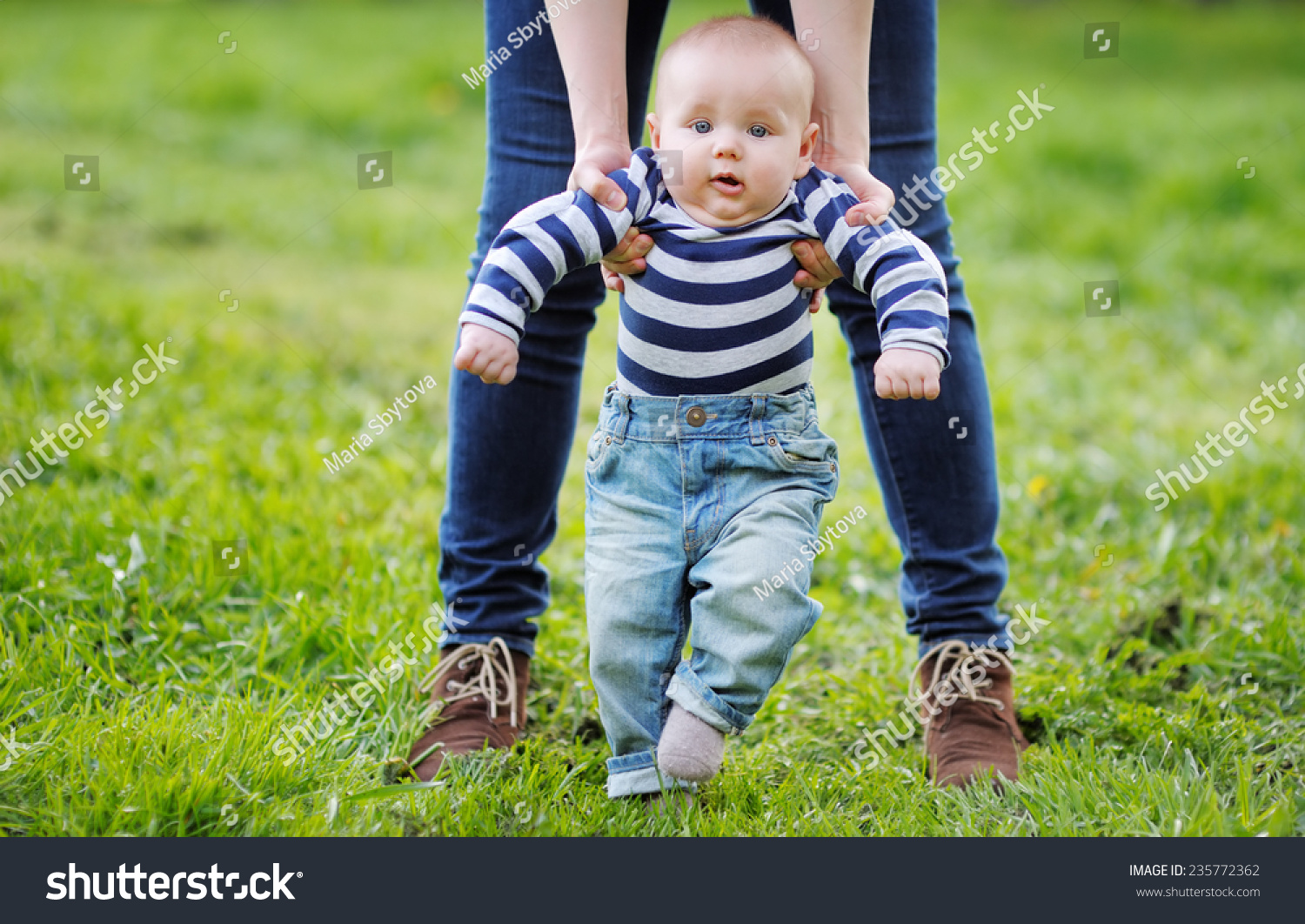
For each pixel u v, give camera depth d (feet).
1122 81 52.95
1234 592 16.48
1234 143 41.65
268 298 26.73
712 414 10.99
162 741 11.54
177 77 46.34
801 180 11.15
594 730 13.42
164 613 14.37
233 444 19.35
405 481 18.83
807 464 11.07
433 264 31.22
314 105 44.80
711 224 10.99
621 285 11.27
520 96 12.36
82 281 25.48
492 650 12.63
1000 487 19.57
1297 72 56.85
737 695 10.72
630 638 10.98
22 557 14.89
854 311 12.84
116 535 15.98
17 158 34.81
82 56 48.39
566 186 12.40
